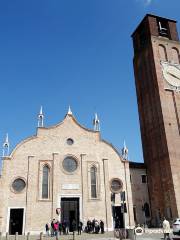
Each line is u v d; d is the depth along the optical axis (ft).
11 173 156.04
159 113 189.88
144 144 204.74
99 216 160.56
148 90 207.92
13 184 154.81
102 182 168.76
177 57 214.69
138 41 231.91
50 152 166.40
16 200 151.74
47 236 137.28
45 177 161.27
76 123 178.09
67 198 160.66
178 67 209.87
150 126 200.23
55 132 171.73
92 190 166.09
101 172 170.91
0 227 144.05
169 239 106.01
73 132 175.22
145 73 215.10
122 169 175.94
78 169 167.32
